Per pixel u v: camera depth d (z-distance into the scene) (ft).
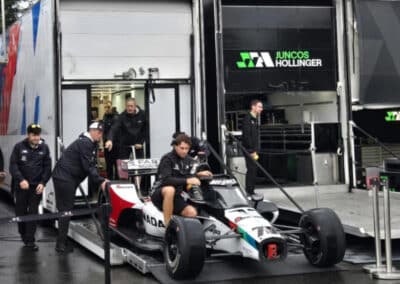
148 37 37.50
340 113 38.40
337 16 38.32
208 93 37.50
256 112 35.65
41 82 35.50
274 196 36.91
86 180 35.65
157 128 38.11
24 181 29.86
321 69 38.14
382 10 38.32
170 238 23.80
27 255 28.99
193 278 23.41
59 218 29.35
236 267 24.99
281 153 39.40
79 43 36.37
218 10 35.68
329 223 24.50
